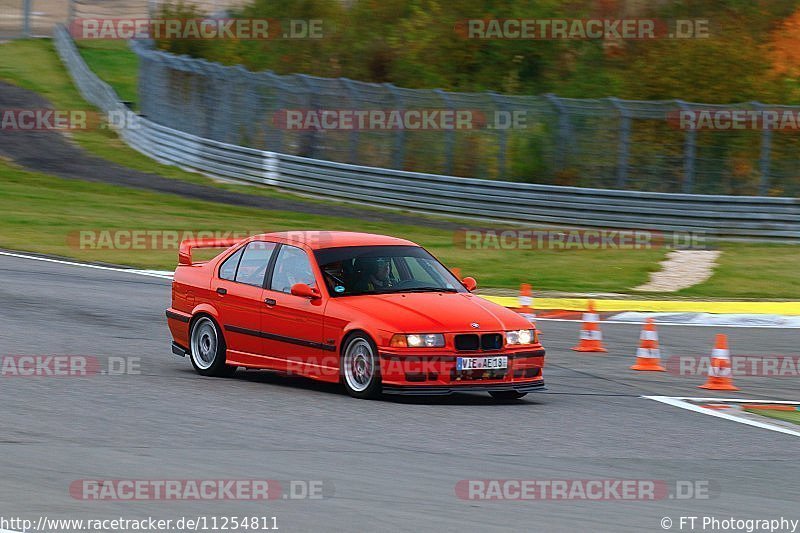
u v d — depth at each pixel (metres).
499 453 20.88
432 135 78.56
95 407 23.95
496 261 57.44
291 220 68.31
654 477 19.47
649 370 32.81
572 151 75.06
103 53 146.50
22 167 86.19
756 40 96.38
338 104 81.88
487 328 25.69
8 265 49.25
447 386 25.20
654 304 47.12
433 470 19.27
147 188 80.06
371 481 18.28
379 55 103.12
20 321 35.75
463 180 73.56
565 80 97.75
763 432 24.17
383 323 25.33
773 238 67.25
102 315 38.16
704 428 24.38
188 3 140.12
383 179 76.50
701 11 97.94
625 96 92.62
